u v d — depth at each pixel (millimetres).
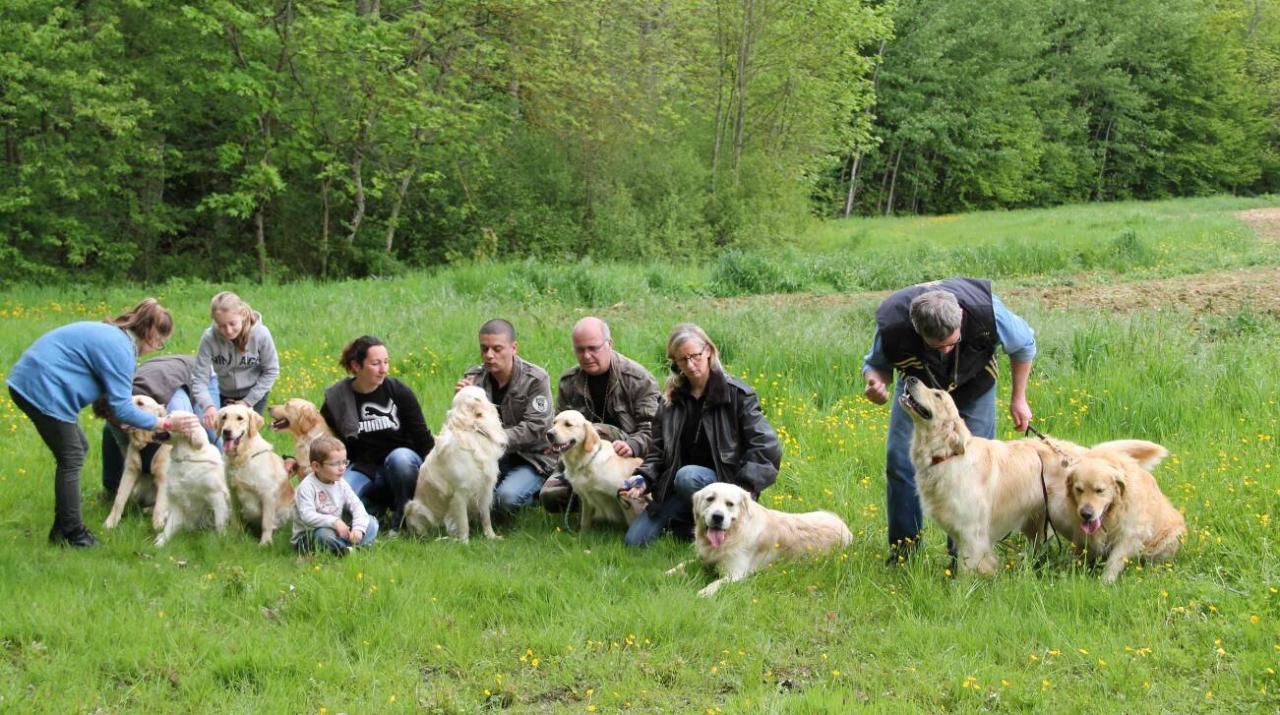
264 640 4641
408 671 4418
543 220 24891
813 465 7328
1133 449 5590
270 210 23125
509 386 6859
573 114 24984
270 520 6195
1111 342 9758
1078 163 54000
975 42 49312
